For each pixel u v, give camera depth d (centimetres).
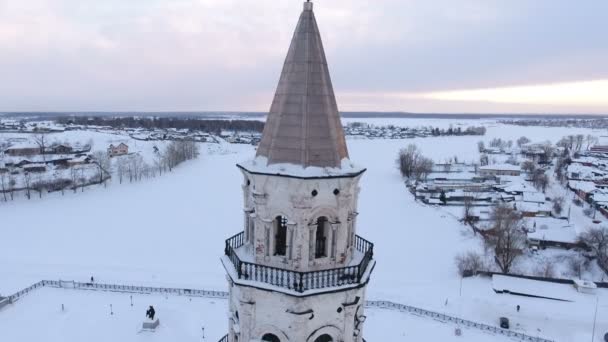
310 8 2495
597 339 7100
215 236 12269
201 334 6906
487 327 7200
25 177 17188
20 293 7994
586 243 11356
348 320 2608
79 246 11244
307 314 2473
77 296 7994
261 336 2566
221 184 19638
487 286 8944
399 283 9131
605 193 16950
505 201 16238
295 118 2452
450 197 16850
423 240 12044
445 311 7906
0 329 6894
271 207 2502
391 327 7206
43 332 6844
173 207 15500
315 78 2472
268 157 2502
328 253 2558
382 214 14725
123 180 19962
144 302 7844
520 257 10619
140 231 12631
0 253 10569
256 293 2528
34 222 13475
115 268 9700
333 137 2503
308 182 2392
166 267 9862
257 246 2569
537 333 7300
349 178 2497
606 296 8300
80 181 18200
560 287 8644
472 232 12719
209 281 9044
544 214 14762
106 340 6688
